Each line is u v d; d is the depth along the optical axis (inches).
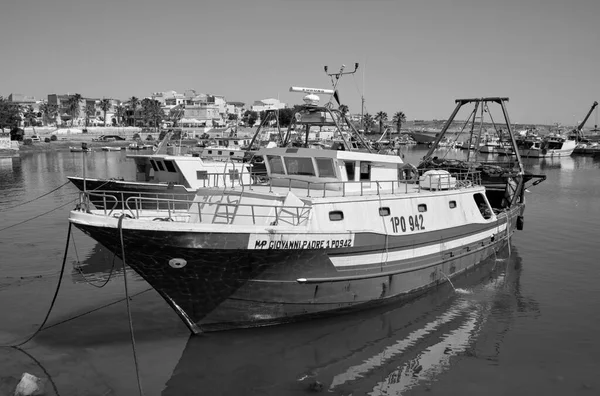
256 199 627.5
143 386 485.4
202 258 529.0
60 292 745.0
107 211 574.2
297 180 703.1
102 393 472.7
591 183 2373.3
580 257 981.2
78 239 1105.4
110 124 6525.6
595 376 511.8
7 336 593.6
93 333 599.2
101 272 854.5
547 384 498.0
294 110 756.0
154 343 573.9
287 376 510.0
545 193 2011.6
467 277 844.0
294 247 559.2
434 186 805.2
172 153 1615.4
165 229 502.0
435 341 595.2
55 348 562.3
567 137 5378.9
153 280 552.1
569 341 595.5
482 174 1073.5
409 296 713.0
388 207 681.6
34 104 6860.2
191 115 4707.2
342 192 666.2
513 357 555.5
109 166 3021.7
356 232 609.9
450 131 7116.1
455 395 479.8
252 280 564.4
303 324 623.5
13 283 789.2
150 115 5807.1
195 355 546.6
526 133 5989.2
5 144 3855.8
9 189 1990.7
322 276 596.7
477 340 598.9
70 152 4138.8
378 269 649.0
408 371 525.0
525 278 841.5
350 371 522.6
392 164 748.0
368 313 666.8
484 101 1080.8
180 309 575.2
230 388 486.0
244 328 602.2
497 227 935.0
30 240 1092.5
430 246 730.2
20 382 473.7
